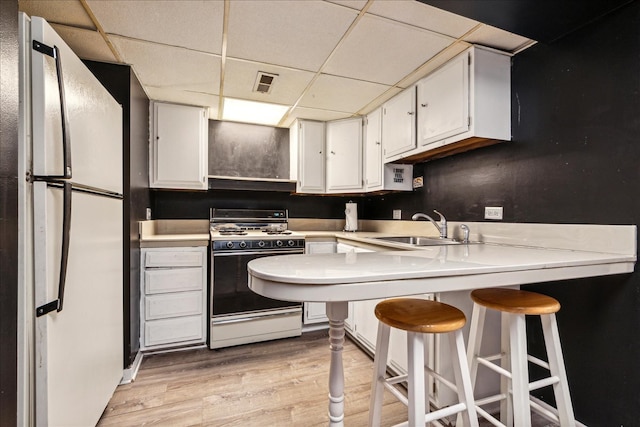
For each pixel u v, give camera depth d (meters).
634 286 1.29
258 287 0.94
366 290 0.89
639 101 1.27
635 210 1.28
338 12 1.48
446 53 1.83
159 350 2.33
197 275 2.39
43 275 0.96
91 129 1.32
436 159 2.44
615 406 1.34
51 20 1.52
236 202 3.15
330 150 3.08
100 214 1.42
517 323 1.14
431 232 2.49
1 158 0.82
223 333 2.42
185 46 1.77
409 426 0.98
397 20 1.53
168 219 2.91
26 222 0.93
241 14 1.49
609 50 1.36
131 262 1.96
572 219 1.50
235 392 1.80
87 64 1.90
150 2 1.40
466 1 1.27
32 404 0.94
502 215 1.87
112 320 1.59
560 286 1.57
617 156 1.34
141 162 2.26
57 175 1.00
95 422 1.37
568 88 1.52
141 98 2.28
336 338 1.18
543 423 1.53
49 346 0.99
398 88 2.33
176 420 1.55
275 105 2.69
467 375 1.07
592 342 1.43
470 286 1.01
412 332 1.00
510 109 1.80
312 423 1.54
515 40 1.68
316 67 2.01
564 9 1.33
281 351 2.36
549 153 1.61
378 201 3.31
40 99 0.96
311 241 2.83
